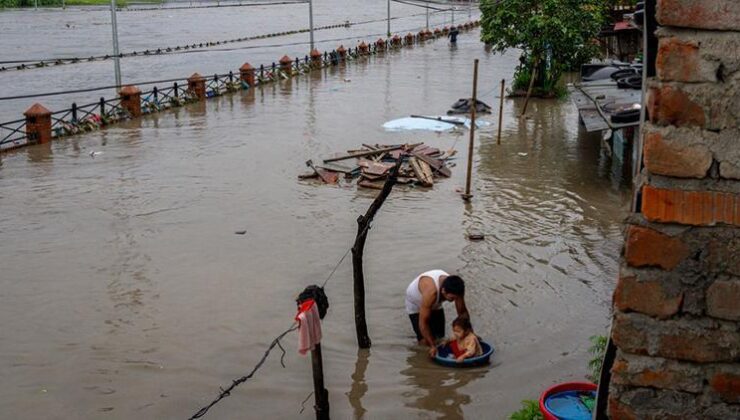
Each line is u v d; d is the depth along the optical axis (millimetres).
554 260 11266
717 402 3510
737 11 3262
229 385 7699
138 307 9672
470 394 7461
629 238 3543
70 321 9266
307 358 8266
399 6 95812
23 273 10875
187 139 20875
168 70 39188
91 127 22125
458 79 34188
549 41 26656
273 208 14188
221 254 11656
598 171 16938
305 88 31609
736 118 3314
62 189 15539
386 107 26312
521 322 9094
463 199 14648
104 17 76375
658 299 3518
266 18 79062
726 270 3414
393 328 8953
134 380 7824
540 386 7555
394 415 7117
